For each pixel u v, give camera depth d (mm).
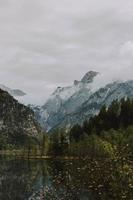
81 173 74500
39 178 129375
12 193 96938
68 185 79125
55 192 80062
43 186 101562
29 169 171500
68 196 72438
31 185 110312
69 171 88875
